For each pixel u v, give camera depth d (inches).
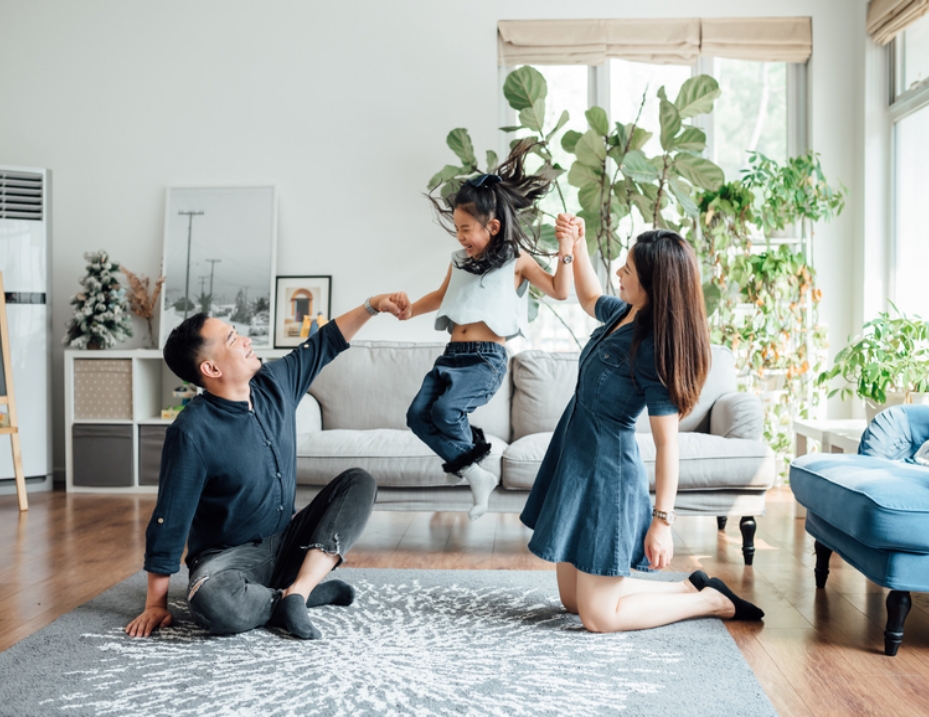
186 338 77.4
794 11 167.0
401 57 170.1
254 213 170.6
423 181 170.2
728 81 172.1
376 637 79.3
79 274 175.6
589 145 147.8
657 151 172.2
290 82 171.9
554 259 170.6
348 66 171.0
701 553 113.7
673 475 74.1
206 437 78.0
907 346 122.0
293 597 80.0
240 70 172.7
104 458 161.2
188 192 172.1
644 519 78.6
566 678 69.2
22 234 165.2
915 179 153.6
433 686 67.6
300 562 86.4
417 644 77.4
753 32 166.9
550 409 138.0
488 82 169.0
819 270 168.1
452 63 169.5
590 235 153.4
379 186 171.0
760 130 172.1
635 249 74.2
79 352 161.3
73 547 117.3
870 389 121.7
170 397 175.2
